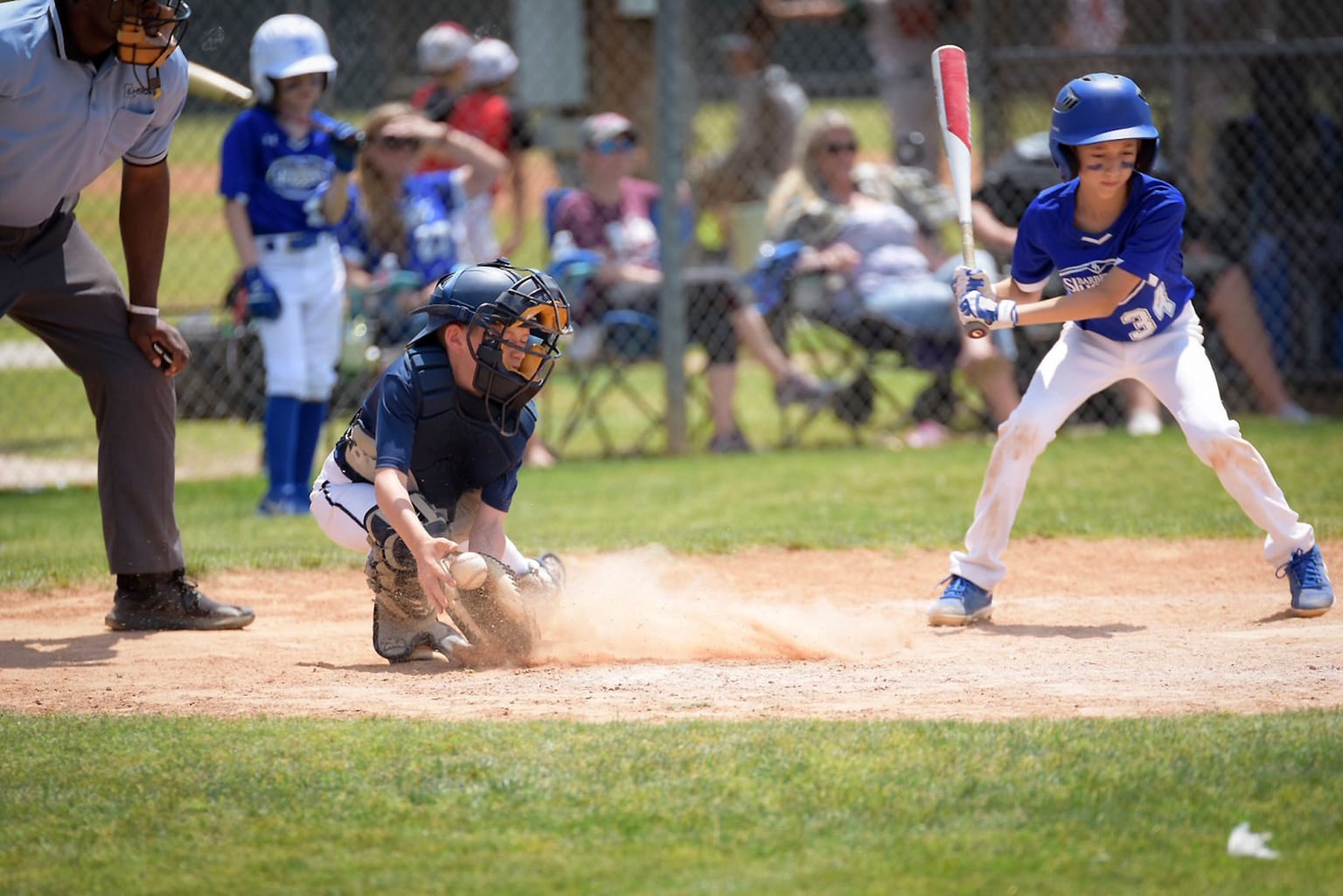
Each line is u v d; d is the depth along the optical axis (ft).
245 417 106.01
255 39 83.56
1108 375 53.88
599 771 35.70
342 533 49.67
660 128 106.22
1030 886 29.25
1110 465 97.25
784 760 36.11
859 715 40.75
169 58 51.85
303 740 38.45
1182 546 71.92
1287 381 124.77
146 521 56.80
